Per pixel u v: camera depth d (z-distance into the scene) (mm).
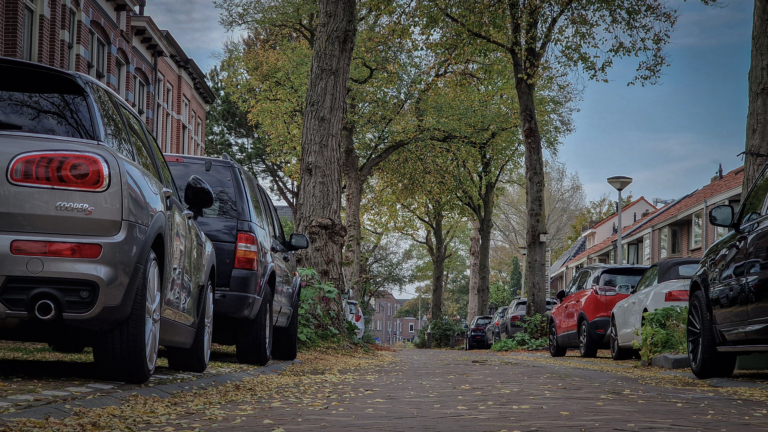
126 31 28078
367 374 9062
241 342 8688
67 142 4641
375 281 61281
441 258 49781
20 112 4730
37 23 20891
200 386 5980
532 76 26016
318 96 15328
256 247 8250
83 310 4562
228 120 46500
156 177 5699
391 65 32500
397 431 3824
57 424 3510
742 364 9766
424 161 35906
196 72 38062
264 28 35250
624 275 16172
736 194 34750
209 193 6234
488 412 4750
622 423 4148
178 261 5898
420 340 53656
